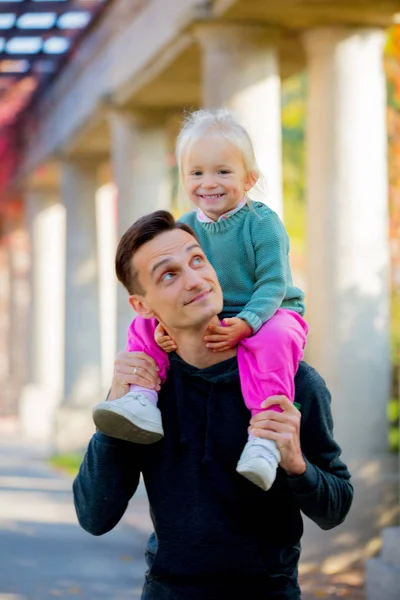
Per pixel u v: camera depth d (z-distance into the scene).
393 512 10.16
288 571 3.59
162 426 3.58
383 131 10.57
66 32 18.81
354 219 10.41
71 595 9.16
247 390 3.55
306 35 10.59
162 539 3.57
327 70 10.45
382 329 10.49
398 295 15.06
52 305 26.22
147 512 14.06
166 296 3.53
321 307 10.47
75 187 20.95
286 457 3.42
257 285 3.83
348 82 10.39
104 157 20.89
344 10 10.14
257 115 10.63
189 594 3.53
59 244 26.20
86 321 21.08
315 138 10.55
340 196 10.41
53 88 20.92
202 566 3.51
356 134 10.41
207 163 3.88
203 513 3.52
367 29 10.43
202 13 10.61
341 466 3.68
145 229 3.59
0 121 24.64
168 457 3.58
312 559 10.03
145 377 3.61
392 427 12.38
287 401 3.46
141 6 13.57
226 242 3.89
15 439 26.11
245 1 9.95
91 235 21.05
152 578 3.61
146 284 3.57
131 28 14.23
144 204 15.55
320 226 10.48
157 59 13.07
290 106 21.61
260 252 3.84
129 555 11.32
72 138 19.31
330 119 10.43
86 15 16.86
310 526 10.08
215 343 3.56
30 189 25.73
